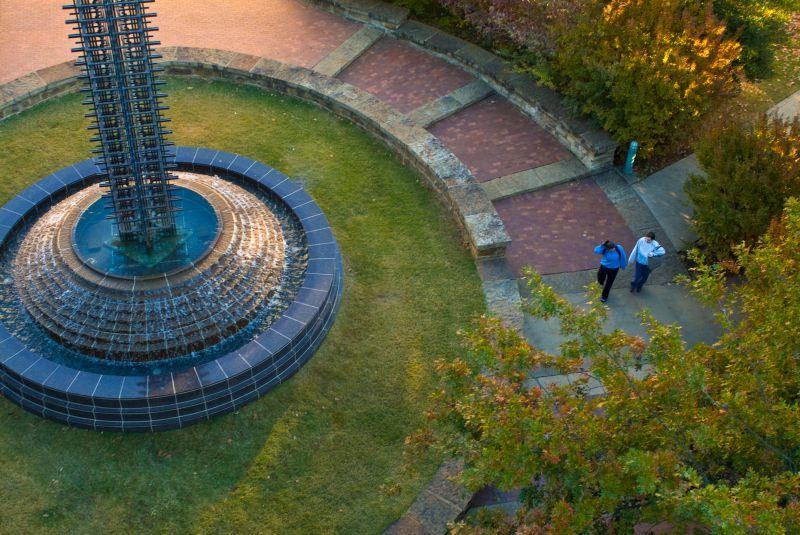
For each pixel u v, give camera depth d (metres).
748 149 16.38
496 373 10.36
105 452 13.01
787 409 8.95
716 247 16.80
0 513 12.19
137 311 13.63
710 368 10.30
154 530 12.20
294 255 16.02
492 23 21.28
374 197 18.25
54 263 14.20
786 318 9.38
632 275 17.09
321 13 23.97
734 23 21.08
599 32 19.03
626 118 18.83
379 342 15.10
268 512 12.53
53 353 13.89
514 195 18.69
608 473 8.64
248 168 17.44
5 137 18.92
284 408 13.84
